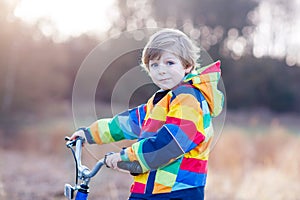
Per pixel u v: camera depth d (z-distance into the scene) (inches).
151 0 1055.6
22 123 748.0
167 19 1099.3
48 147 520.1
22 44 883.4
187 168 109.0
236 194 285.0
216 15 1368.1
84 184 110.7
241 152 474.6
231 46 1397.6
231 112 1126.4
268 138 553.9
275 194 289.9
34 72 879.7
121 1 933.2
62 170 364.5
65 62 899.4
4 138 604.7
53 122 736.3
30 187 273.3
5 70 856.9
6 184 275.6
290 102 1304.1
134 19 962.1
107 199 243.9
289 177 358.0
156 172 108.5
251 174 372.2
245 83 1289.4
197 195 109.3
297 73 1359.5
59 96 901.8
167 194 107.5
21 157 457.4
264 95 1296.8
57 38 908.0
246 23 1444.4
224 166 423.2
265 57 1396.4
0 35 859.4
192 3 1266.0
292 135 615.8
